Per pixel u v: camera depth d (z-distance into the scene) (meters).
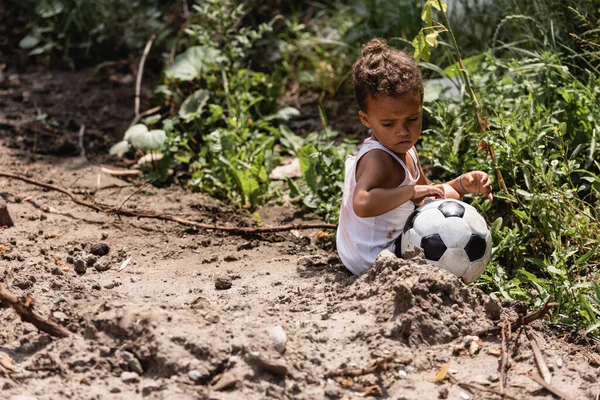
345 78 7.61
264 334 3.70
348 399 3.49
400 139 4.16
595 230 4.70
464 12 7.43
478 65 6.23
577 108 5.49
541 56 5.69
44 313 4.05
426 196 4.14
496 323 3.94
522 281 4.52
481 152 5.23
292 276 4.69
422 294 3.92
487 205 4.94
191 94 7.13
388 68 4.09
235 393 3.44
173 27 8.55
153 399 3.42
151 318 3.71
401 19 7.45
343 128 7.17
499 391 3.55
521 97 5.62
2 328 3.93
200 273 4.81
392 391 3.56
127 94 8.13
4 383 3.46
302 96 7.85
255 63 8.24
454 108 5.92
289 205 5.98
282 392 3.47
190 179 6.48
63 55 8.94
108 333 3.74
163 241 5.34
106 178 6.46
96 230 5.48
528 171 4.85
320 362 3.66
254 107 7.30
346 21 8.25
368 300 4.04
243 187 5.91
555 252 4.52
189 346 3.60
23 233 5.33
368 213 4.16
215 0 7.30
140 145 6.32
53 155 6.91
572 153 5.29
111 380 3.53
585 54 5.75
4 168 6.50
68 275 4.68
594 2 6.09
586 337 4.01
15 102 7.87
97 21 8.82
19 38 9.09
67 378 3.54
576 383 3.64
